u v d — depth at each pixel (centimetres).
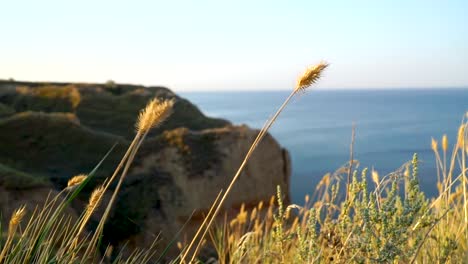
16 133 2408
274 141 2723
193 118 3709
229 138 2575
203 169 2408
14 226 298
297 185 6631
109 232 1802
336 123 19825
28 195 1527
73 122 2556
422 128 16975
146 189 2147
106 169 2300
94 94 3766
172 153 2403
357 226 362
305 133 15638
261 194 2578
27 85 4775
